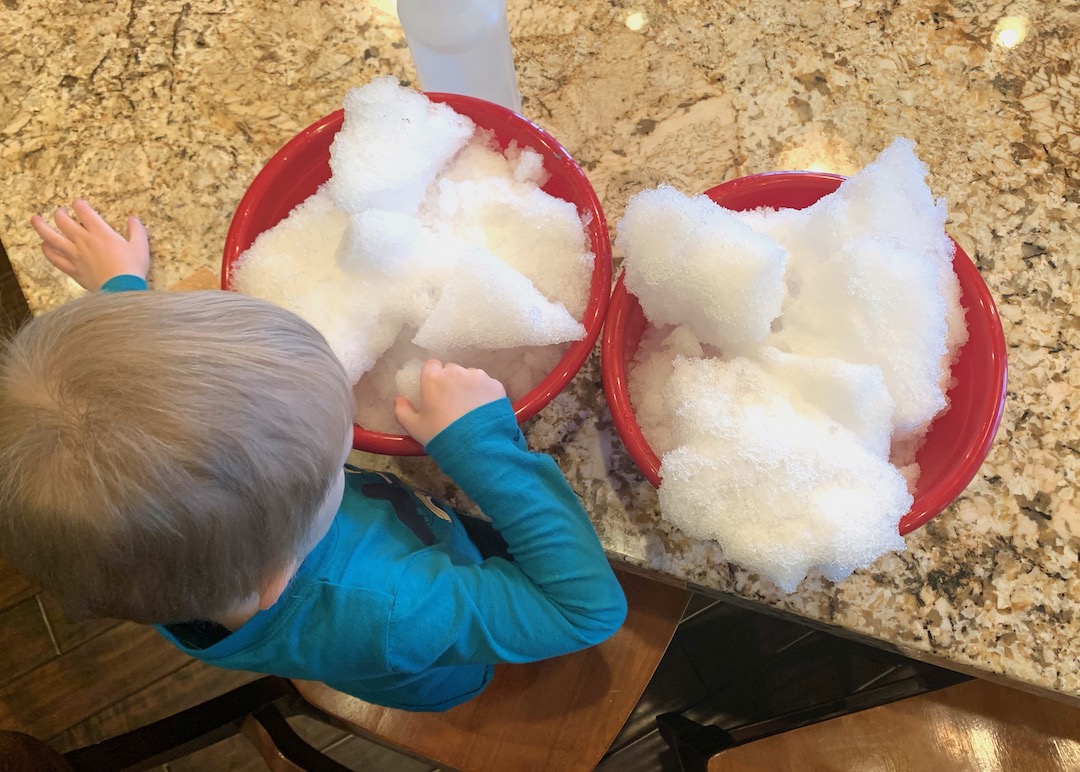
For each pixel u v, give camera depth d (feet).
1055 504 2.05
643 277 1.92
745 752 2.95
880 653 3.26
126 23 2.70
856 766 2.84
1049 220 2.30
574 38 2.58
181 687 4.12
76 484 1.31
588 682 2.69
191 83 2.63
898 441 2.06
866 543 1.72
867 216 1.95
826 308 1.94
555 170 2.16
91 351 1.32
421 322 2.05
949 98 2.44
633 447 1.82
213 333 1.38
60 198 2.52
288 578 1.69
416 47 2.17
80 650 4.14
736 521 1.77
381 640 1.90
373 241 1.92
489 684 2.71
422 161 2.10
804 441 1.78
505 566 2.16
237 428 1.35
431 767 4.09
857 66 2.50
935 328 1.86
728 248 1.83
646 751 3.63
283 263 2.09
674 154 2.46
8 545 1.45
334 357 1.59
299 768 2.69
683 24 2.57
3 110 2.63
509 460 1.97
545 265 2.15
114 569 1.41
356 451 2.29
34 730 4.06
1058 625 1.96
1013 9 2.51
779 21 2.55
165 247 2.46
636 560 2.09
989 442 1.76
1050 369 2.16
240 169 2.53
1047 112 2.40
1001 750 2.77
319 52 2.64
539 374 2.21
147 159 2.55
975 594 2.00
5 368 1.35
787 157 2.43
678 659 3.64
